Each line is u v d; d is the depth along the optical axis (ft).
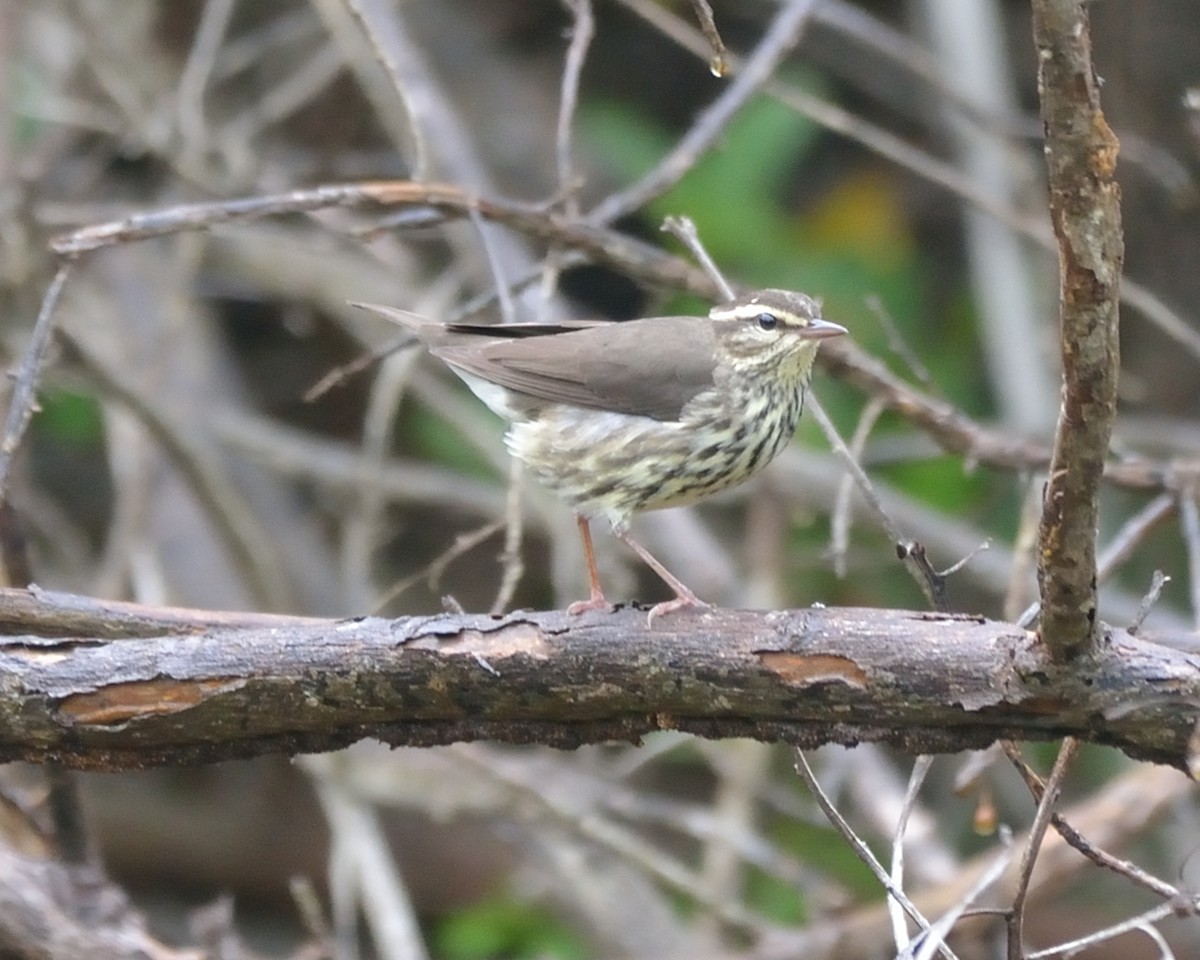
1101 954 44.68
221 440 49.57
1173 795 34.78
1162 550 49.49
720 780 52.08
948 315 52.03
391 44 43.88
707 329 29.89
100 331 47.21
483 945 43.96
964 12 51.24
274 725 21.31
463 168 43.39
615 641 20.72
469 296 50.55
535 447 29.58
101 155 46.75
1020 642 19.62
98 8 48.26
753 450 29.60
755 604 42.70
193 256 44.14
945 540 45.27
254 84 56.59
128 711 21.08
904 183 54.49
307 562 51.01
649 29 56.90
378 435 41.09
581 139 55.57
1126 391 44.04
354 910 50.88
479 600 55.62
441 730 21.49
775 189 51.80
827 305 48.88
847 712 20.27
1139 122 51.55
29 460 50.88
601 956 42.52
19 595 22.98
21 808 28.17
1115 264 16.22
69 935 27.53
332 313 50.65
